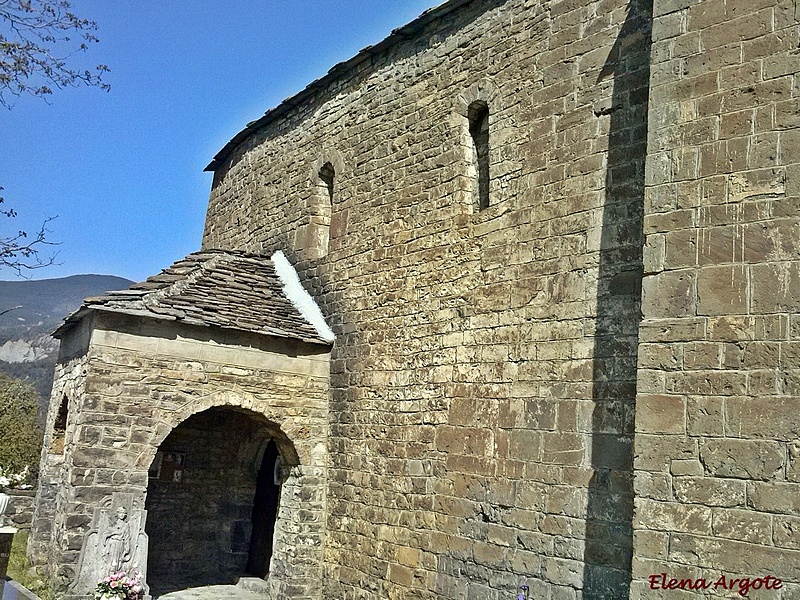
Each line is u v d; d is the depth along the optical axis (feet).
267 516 44.45
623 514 22.72
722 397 18.66
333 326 37.52
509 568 25.82
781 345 18.10
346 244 37.73
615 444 23.39
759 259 18.80
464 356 29.48
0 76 30.19
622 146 25.08
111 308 32.14
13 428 71.87
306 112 43.55
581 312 25.21
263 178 47.55
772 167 19.02
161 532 43.75
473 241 30.09
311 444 36.32
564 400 25.14
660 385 19.65
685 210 20.15
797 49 19.16
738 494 17.99
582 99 26.66
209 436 45.75
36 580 32.37
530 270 27.27
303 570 35.04
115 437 32.07
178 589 39.99
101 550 30.63
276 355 36.14
